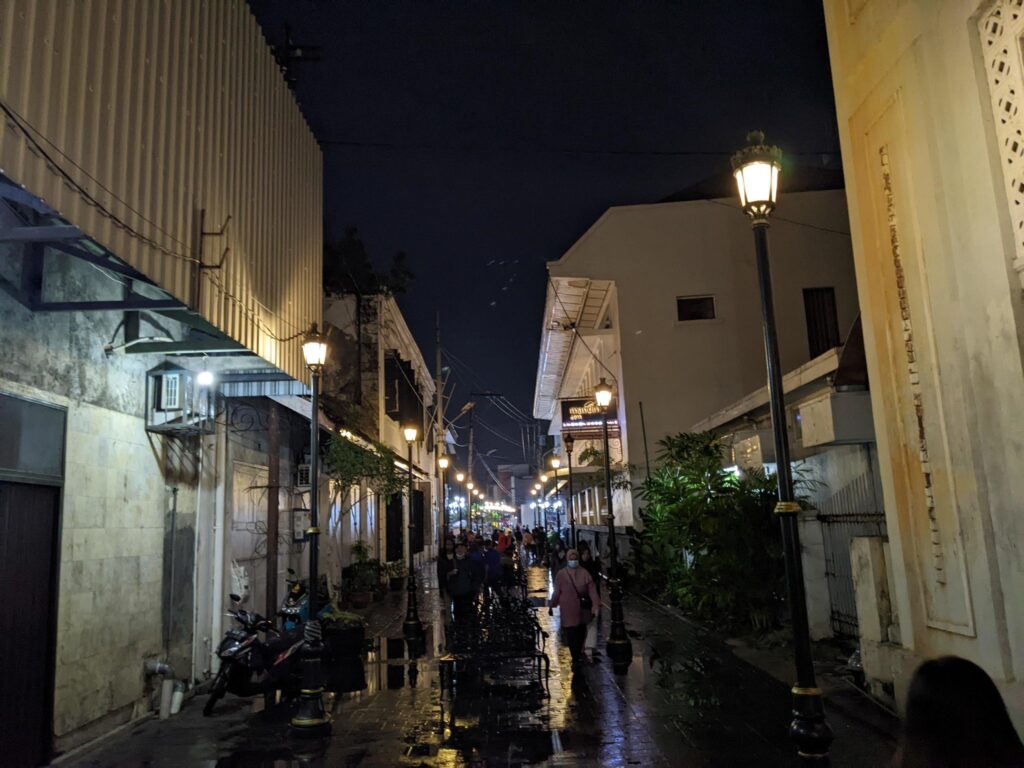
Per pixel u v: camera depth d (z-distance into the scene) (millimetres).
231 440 12648
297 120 12375
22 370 7309
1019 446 6090
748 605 13930
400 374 30312
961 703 2459
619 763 7438
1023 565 6125
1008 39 6039
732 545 13906
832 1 9383
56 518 7848
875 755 7125
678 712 9242
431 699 10508
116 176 6531
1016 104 5984
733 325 26969
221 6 9195
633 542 23844
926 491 7598
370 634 16719
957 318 6891
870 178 8461
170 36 7738
